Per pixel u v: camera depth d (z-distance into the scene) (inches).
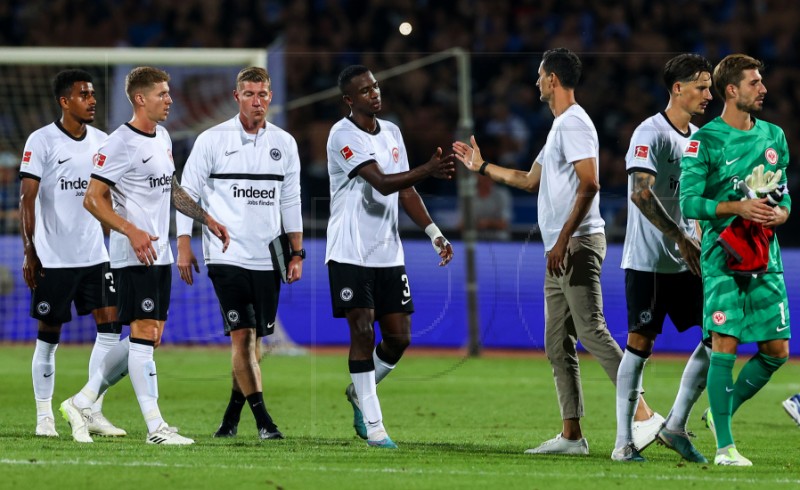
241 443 982.4
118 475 773.3
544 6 3070.9
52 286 1043.3
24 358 1815.9
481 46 3016.7
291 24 3029.0
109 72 1951.3
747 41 3056.1
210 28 3031.5
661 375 1733.5
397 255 1005.2
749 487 766.5
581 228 945.5
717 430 881.5
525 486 761.6
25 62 1643.7
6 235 2139.5
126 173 969.5
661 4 3073.3
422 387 1546.5
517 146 2822.3
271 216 1023.0
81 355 1884.8
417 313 2036.2
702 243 887.1
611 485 768.3
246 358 1016.2
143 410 974.4
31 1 3046.3
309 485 752.3
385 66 2925.7
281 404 1352.1
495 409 1328.7
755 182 856.3
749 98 871.1
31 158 1040.8
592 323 936.3
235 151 1013.2
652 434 930.1
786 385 1632.6
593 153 935.7
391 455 911.0
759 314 872.3
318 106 2844.5
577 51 3004.4
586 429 1168.8
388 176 953.5
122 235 973.2
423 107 2878.9
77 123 1055.0
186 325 1850.4
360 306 978.1
